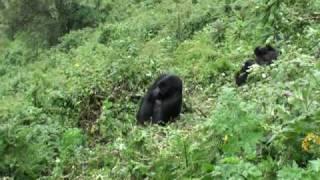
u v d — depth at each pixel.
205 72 13.27
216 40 17.84
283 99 6.68
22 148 8.59
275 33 12.60
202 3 24.58
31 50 39.00
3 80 36.34
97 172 7.62
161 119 9.39
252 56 13.30
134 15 34.34
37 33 38.88
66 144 9.41
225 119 5.82
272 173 5.25
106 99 11.30
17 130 8.98
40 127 9.79
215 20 21.36
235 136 5.73
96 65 16.75
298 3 13.25
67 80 14.70
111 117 10.41
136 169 6.95
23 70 34.50
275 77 7.78
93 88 12.14
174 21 23.45
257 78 9.23
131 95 11.65
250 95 7.85
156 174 6.55
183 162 6.35
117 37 28.17
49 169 8.61
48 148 8.98
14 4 38.66
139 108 10.01
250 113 5.85
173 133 7.72
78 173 8.05
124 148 7.93
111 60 16.48
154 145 7.55
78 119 11.25
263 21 12.72
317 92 6.01
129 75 12.48
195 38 19.36
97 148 8.84
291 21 12.62
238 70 12.15
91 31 35.06
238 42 15.78
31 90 13.52
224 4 22.09
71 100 11.73
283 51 10.41
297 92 6.02
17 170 8.38
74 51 30.14
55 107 11.72
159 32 24.41
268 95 6.92
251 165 5.24
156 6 32.47
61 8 38.28
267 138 5.77
